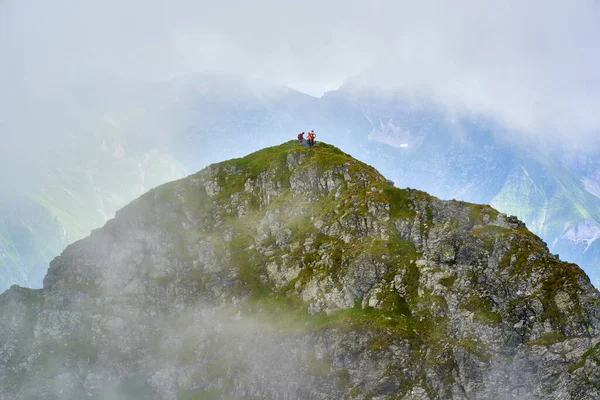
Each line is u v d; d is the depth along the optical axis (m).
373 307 166.62
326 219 198.75
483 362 140.50
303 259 192.38
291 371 160.62
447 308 157.25
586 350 131.00
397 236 179.88
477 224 170.88
